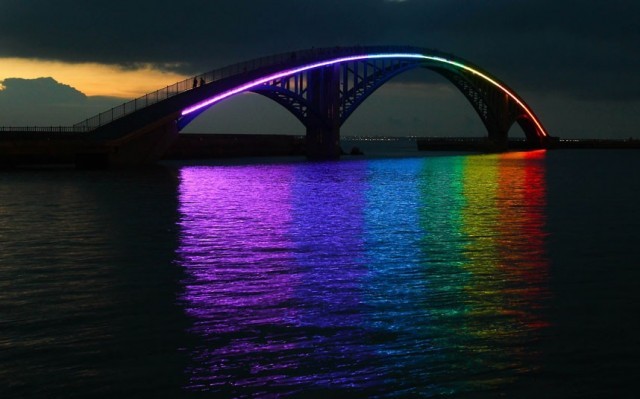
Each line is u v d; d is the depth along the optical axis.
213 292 14.01
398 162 101.88
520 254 18.77
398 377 9.18
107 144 68.81
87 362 9.76
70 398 8.53
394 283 14.87
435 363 9.70
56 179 53.06
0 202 34.22
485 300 13.29
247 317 12.03
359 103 113.81
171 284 14.79
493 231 23.73
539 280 15.20
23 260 17.72
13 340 10.74
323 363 9.69
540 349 10.27
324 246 20.17
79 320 11.88
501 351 10.19
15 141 62.09
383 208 32.06
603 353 10.09
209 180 53.78
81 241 21.12
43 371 9.42
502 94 168.12
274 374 9.30
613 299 13.38
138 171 65.44
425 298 13.45
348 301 13.20
